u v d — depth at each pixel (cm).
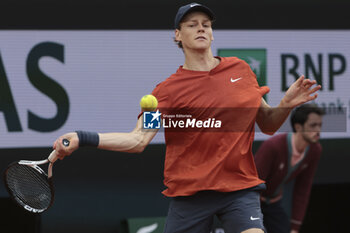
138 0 2027
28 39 1984
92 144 998
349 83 2127
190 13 1121
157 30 2039
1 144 1978
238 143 1077
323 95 2114
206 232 1110
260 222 1056
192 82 1105
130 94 2034
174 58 2053
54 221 2028
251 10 2078
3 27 1969
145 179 2089
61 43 1998
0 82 1970
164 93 1112
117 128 2031
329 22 2117
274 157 1736
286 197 2136
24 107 1988
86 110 2017
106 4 2012
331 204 2066
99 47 2017
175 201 1136
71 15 2002
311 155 1789
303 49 2106
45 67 1995
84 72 2012
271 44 2089
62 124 2008
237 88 1108
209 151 1085
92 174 2056
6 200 1902
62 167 2038
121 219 2070
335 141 2150
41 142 2000
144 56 2036
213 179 1074
